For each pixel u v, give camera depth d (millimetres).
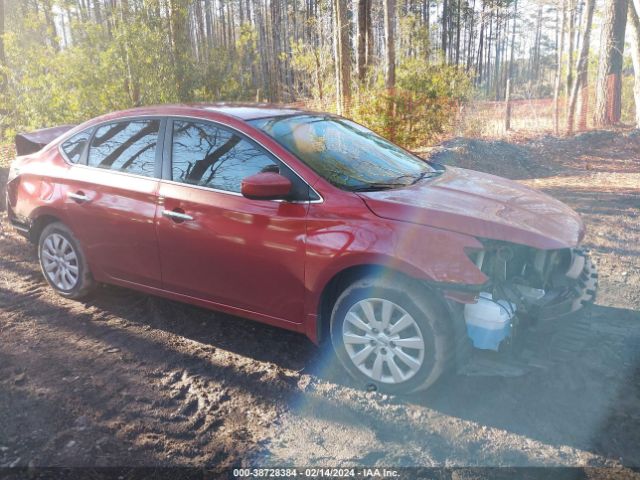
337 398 3424
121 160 4348
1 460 2840
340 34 12805
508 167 11711
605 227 7062
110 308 4699
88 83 11922
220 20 48781
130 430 3115
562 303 3314
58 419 3197
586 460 2846
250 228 3654
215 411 3301
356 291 3396
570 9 18266
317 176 3564
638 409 3256
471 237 3164
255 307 3824
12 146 12547
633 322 4379
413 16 14594
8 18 13797
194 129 4039
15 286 5156
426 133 12430
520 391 3459
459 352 3227
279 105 4672
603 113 18531
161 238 4047
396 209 3324
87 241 4520
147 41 12047
